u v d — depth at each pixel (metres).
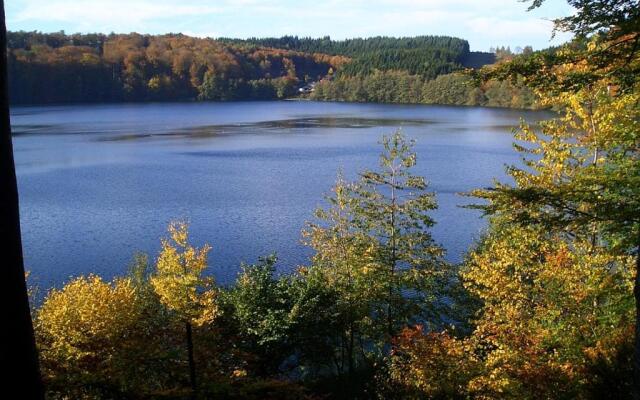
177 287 15.41
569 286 11.27
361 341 22.38
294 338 18.23
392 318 19.77
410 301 19.41
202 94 185.75
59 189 52.75
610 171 9.14
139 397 8.43
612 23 6.25
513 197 7.82
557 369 10.54
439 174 58.94
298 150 79.38
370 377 19.94
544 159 12.95
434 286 19.69
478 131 98.38
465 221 41.22
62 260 33.75
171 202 48.16
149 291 20.45
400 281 19.23
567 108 12.40
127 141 88.12
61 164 66.50
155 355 11.07
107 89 167.88
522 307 12.60
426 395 13.63
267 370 18.55
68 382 8.15
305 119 128.62
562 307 11.26
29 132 97.38
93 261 33.72
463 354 12.88
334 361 21.28
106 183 55.94
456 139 87.31
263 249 35.78
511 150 75.81
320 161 69.69
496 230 17.83
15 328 4.91
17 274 4.91
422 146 79.62
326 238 20.88
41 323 15.27
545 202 7.62
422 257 19.73
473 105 162.88
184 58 186.38
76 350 11.88
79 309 14.68
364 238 20.08
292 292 18.56
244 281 18.69
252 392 9.84
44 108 147.00
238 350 14.84
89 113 137.50
